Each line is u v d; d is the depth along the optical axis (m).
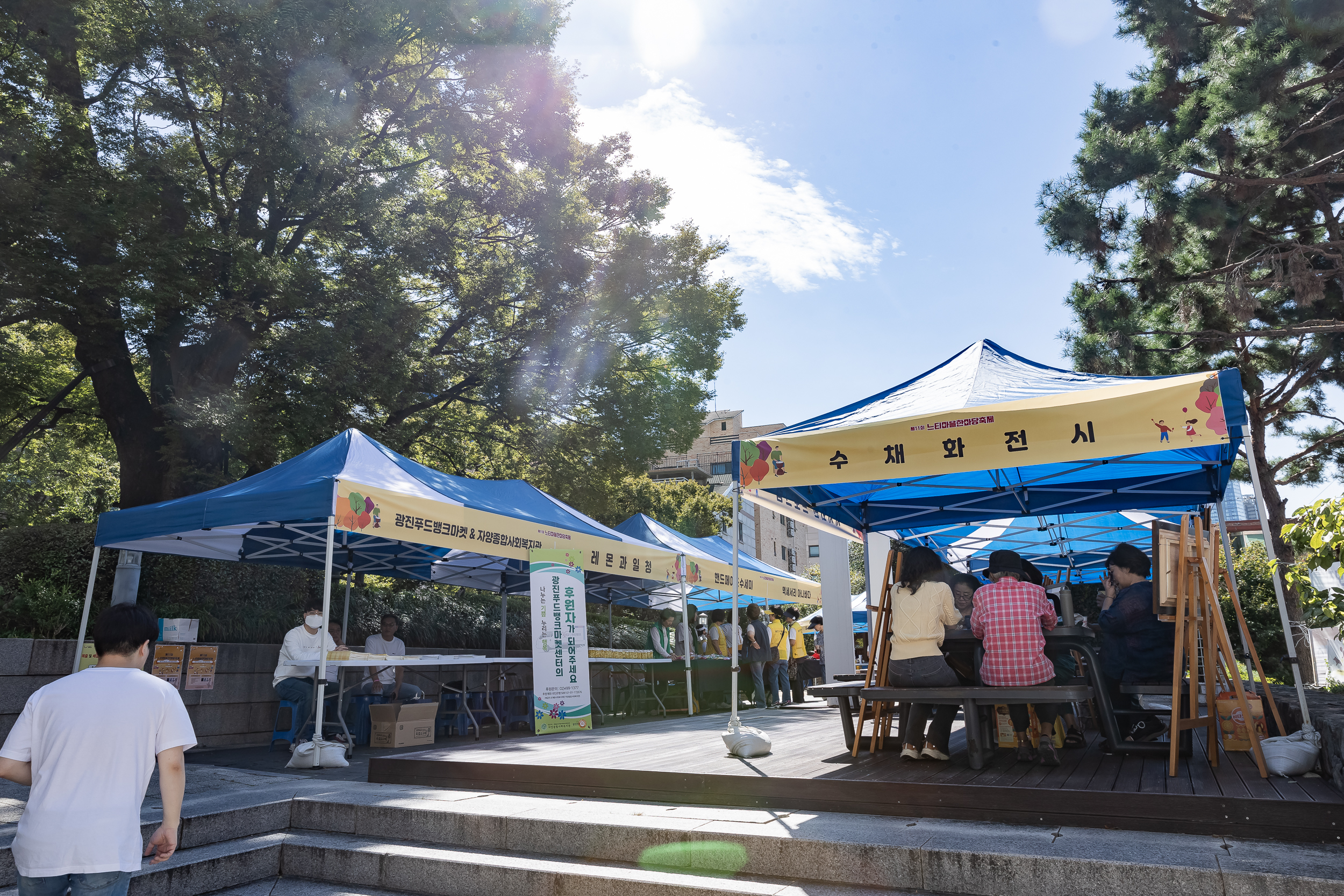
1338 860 3.46
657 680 14.70
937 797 4.51
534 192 17.64
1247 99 12.42
